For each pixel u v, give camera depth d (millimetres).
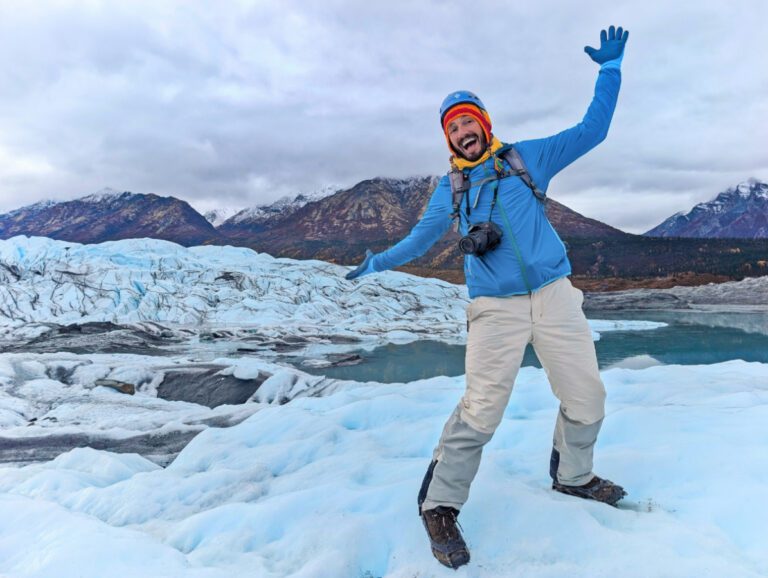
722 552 1794
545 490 2396
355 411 4195
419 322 25578
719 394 4129
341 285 30562
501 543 1963
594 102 2068
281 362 16062
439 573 1820
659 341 19453
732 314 31172
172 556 2008
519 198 1992
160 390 9172
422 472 2699
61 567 1840
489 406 1930
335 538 2062
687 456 2539
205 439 3916
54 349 17375
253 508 2418
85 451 3836
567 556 1852
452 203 2092
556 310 1988
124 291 25250
